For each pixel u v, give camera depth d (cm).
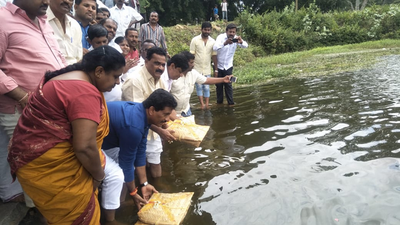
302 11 2500
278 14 2400
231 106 721
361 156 412
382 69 1038
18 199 313
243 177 384
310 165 398
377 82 834
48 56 299
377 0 3988
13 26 281
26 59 286
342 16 2598
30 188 224
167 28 1778
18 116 294
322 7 3531
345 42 2398
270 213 312
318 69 1172
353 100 672
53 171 219
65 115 214
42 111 211
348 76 960
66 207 232
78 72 223
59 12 362
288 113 618
